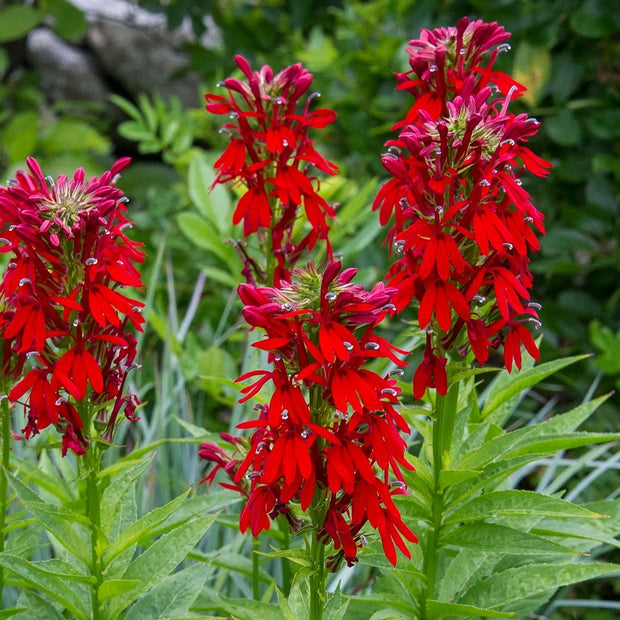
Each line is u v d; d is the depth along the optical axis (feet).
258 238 3.97
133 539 3.43
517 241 3.39
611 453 5.43
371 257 5.55
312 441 3.10
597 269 6.29
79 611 3.49
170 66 10.14
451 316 3.47
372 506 3.16
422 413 3.58
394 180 3.51
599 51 6.52
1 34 8.62
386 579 3.87
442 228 3.37
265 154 3.85
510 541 3.53
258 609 3.58
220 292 6.38
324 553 3.33
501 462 3.67
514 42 6.43
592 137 6.57
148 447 3.77
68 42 10.46
